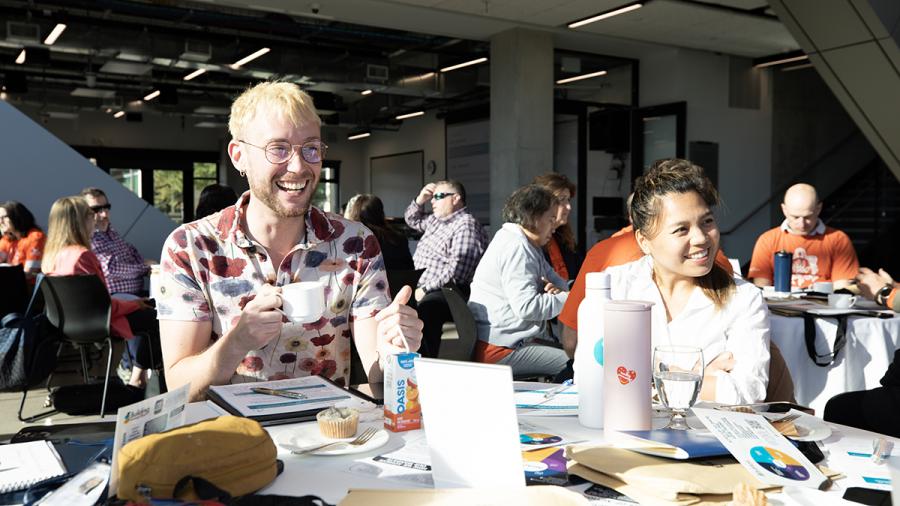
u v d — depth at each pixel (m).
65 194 6.79
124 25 9.54
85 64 11.89
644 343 1.11
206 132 16.69
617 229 10.90
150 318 4.42
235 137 1.66
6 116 6.61
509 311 3.28
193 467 0.88
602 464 0.96
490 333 3.31
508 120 9.62
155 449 0.89
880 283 3.12
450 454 0.93
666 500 0.88
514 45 9.45
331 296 1.76
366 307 1.79
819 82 11.94
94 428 1.19
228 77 12.87
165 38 9.42
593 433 1.18
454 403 0.93
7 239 5.71
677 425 1.18
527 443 1.12
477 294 3.36
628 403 1.11
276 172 1.61
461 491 0.88
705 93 10.80
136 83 12.97
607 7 8.38
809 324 2.95
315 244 1.74
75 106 13.85
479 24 9.18
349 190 18.30
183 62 9.72
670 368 1.16
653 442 1.02
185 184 16.62
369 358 1.73
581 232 11.83
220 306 1.69
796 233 4.10
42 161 6.71
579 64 10.77
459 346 3.35
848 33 6.80
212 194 3.98
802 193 4.04
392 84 11.09
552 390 1.50
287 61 10.35
